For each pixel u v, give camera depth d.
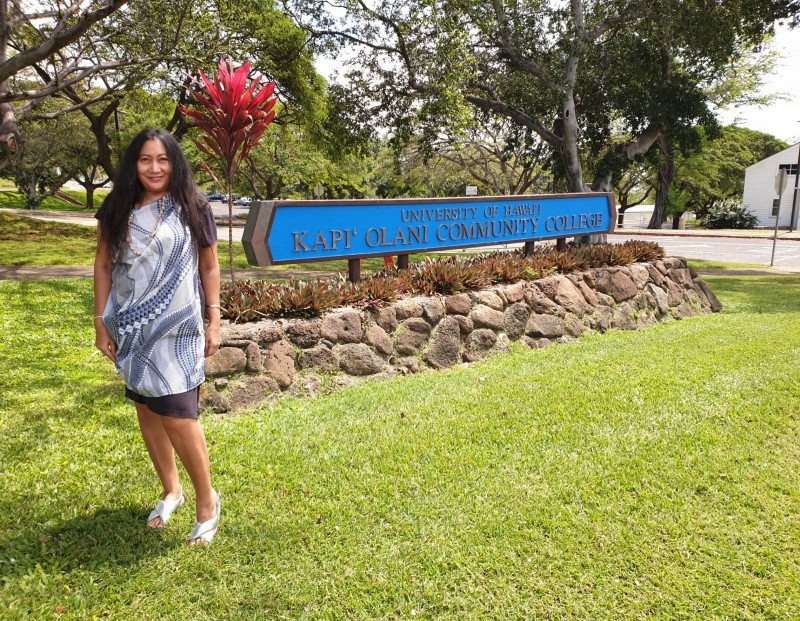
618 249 8.04
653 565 2.46
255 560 2.46
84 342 5.98
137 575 2.34
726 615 2.19
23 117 13.20
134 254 2.29
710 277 13.04
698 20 13.20
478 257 7.06
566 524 2.74
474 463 3.32
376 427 3.82
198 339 2.45
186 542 2.56
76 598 2.19
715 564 2.47
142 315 2.31
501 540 2.62
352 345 4.89
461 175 27.34
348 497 2.95
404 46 14.12
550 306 6.45
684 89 14.70
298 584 2.32
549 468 3.27
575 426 3.84
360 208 5.48
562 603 2.26
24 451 3.39
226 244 17.64
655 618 2.18
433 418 3.99
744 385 4.59
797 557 2.50
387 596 2.28
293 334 4.60
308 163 30.58
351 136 16.09
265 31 13.68
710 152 35.88
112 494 2.92
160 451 2.66
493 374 5.05
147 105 16.56
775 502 2.92
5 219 18.36
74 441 3.55
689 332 6.71
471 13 12.73
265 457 3.37
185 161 2.43
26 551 2.44
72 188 66.62
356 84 15.48
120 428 3.78
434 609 2.22
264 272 12.37
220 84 5.01
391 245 5.82
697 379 4.75
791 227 34.44
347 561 2.47
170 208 2.37
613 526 2.73
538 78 14.38
